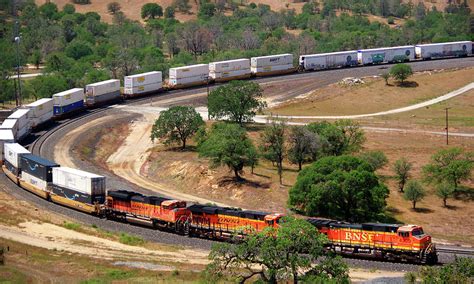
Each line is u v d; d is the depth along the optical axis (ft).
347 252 344.28
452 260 338.34
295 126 538.47
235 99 620.90
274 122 533.96
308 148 506.89
